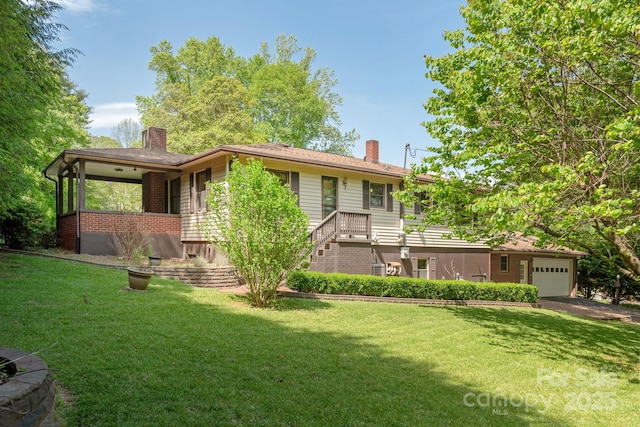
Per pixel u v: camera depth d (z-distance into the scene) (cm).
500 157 856
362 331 853
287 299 1121
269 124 3353
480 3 777
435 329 945
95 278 1013
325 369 595
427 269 1848
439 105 959
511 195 657
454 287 1402
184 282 1212
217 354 601
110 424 382
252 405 453
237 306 962
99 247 1436
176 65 3338
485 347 833
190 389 474
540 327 1113
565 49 683
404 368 640
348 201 1656
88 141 2512
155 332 667
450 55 934
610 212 546
